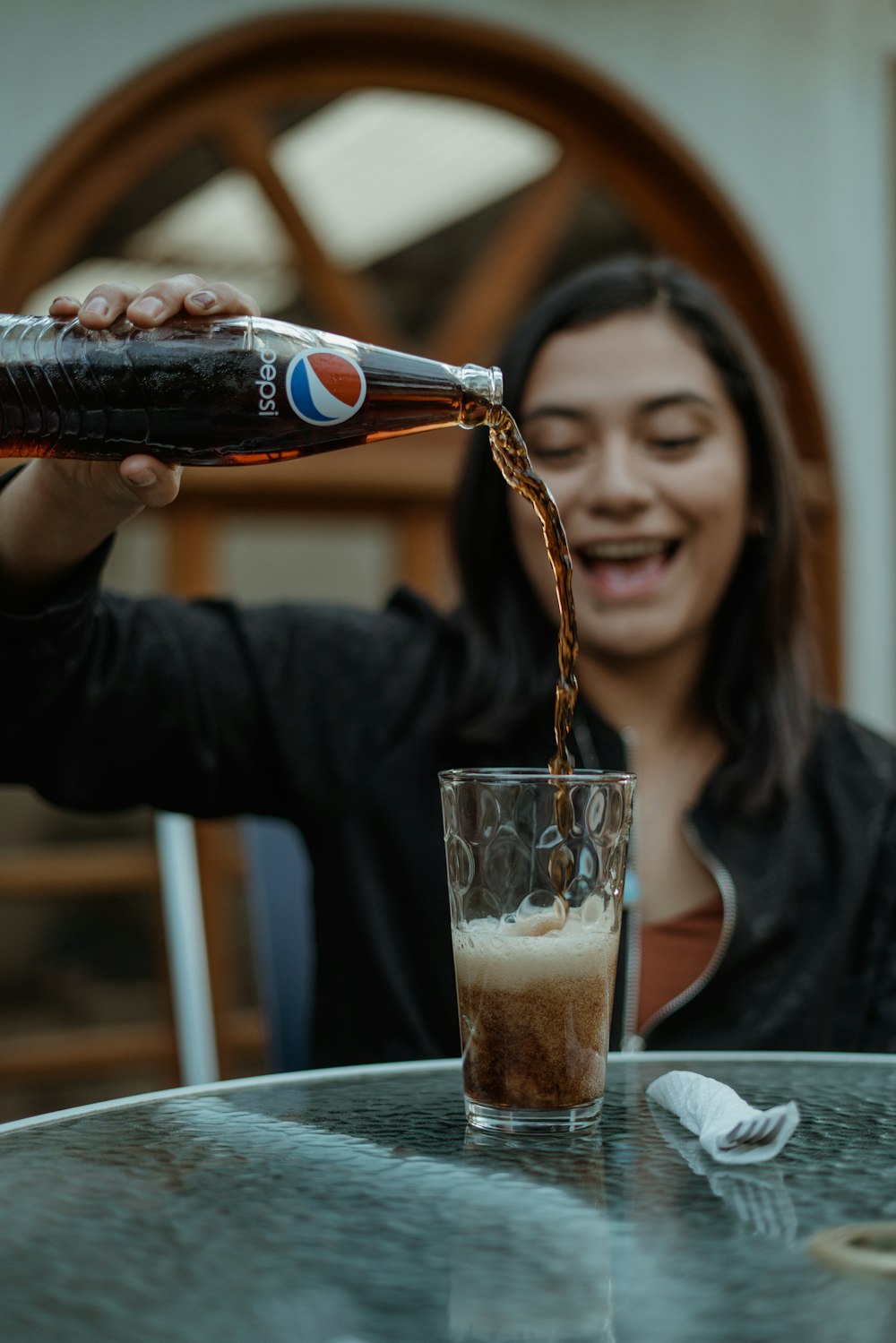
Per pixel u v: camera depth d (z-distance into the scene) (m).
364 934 1.44
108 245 3.18
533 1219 0.68
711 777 1.48
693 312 1.53
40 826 3.25
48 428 0.95
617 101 3.48
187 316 0.96
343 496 3.46
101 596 1.34
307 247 3.33
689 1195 0.72
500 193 3.52
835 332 3.69
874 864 1.50
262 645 1.47
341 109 3.35
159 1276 0.61
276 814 1.53
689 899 1.51
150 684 1.32
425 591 3.52
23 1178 0.75
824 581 3.72
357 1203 0.71
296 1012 1.75
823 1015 1.43
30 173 3.04
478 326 3.49
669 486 1.47
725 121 3.59
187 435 0.96
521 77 3.47
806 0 3.66
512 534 1.57
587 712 1.53
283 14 3.19
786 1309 0.58
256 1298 0.59
